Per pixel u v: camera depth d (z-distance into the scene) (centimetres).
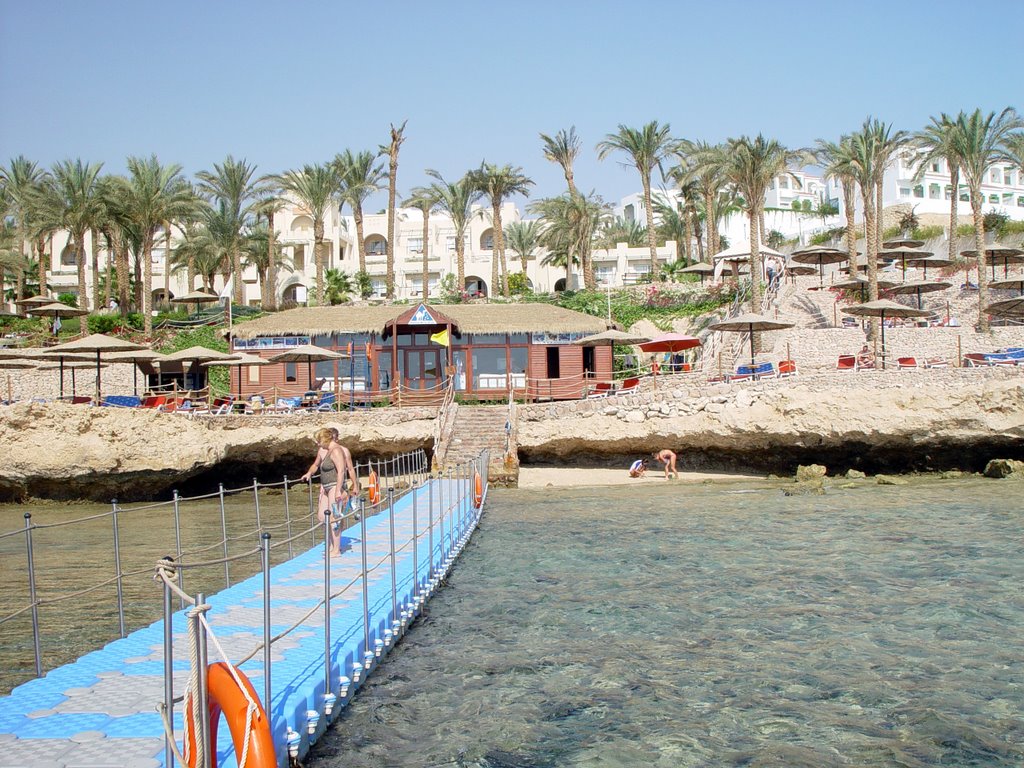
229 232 6650
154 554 1950
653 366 3909
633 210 12688
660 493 3000
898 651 1216
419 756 888
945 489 2873
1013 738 931
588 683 1109
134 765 649
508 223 9581
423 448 3606
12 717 756
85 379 4825
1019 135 4953
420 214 10444
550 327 4428
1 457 2886
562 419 3603
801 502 2686
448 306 4922
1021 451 3203
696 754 897
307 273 8906
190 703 606
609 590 1603
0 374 4703
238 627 1095
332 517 1077
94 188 5869
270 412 3588
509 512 2655
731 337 4822
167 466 3041
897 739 931
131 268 8700
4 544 2125
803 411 3272
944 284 4728
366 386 4491
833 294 5344
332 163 6931
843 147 5394
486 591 1616
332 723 967
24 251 7294
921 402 3197
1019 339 4394
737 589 1589
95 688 838
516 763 873
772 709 1017
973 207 4825
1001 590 1527
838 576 1670
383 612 1220
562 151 7106
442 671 1156
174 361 3922
